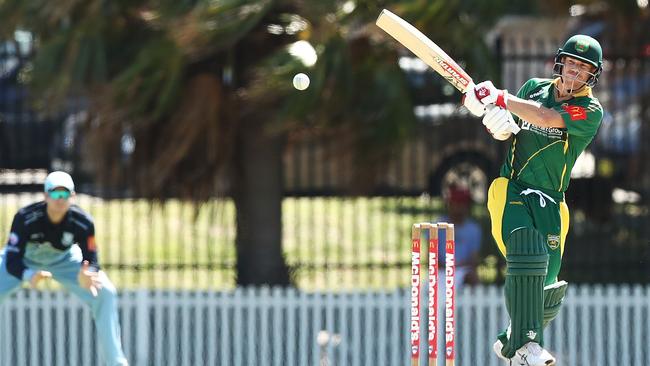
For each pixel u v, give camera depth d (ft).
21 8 131.54
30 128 168.14
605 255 163.43
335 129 131.64
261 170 143.23
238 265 146.92
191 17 122.31
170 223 205.16
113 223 199.21
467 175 178.29
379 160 132.16
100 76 130.52
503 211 74.28
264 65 125.59
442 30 124.16
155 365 123.65
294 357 124.47
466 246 143.33
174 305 123.65
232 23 122.93
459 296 124.16
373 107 128.77
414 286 72.59
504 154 150.92
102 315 105.81
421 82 142.61
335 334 125.70
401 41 71.82
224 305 123.85
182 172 138.31
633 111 163.73
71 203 103.81
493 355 123.85
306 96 123.13
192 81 132.16
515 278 72.43
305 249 185.78
